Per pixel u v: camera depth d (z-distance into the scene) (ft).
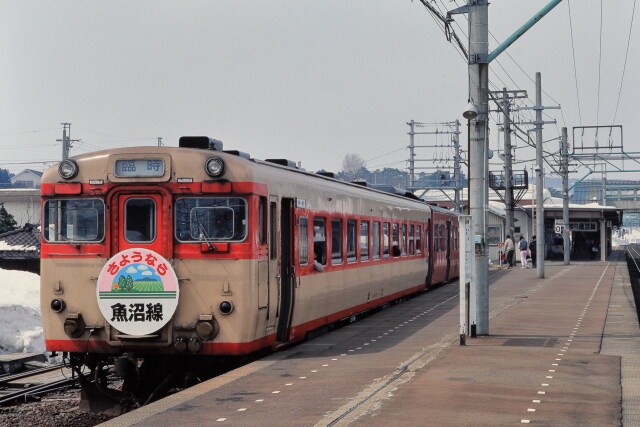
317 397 32.42
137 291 40.24
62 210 41.55
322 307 53.93
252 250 40.37
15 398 44.55
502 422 27.91
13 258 110.52
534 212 211.00
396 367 39.04
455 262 117.70
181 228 40.40
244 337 40.14
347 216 60.34
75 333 40.88
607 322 60.03
